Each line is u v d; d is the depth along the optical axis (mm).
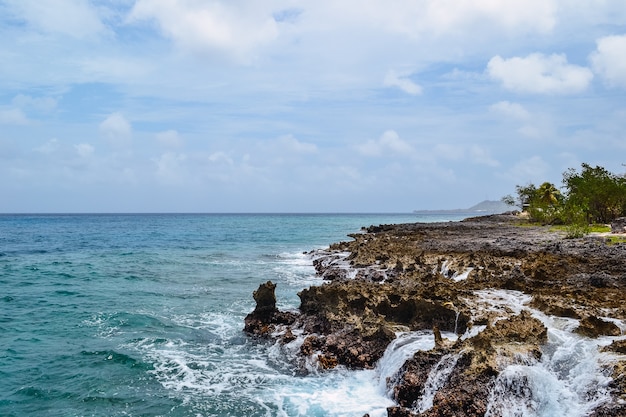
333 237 90562
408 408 14477
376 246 42531
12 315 26484
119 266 46812
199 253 59531
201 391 16641
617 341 13461
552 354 14023
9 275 40688
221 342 21969
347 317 20688
